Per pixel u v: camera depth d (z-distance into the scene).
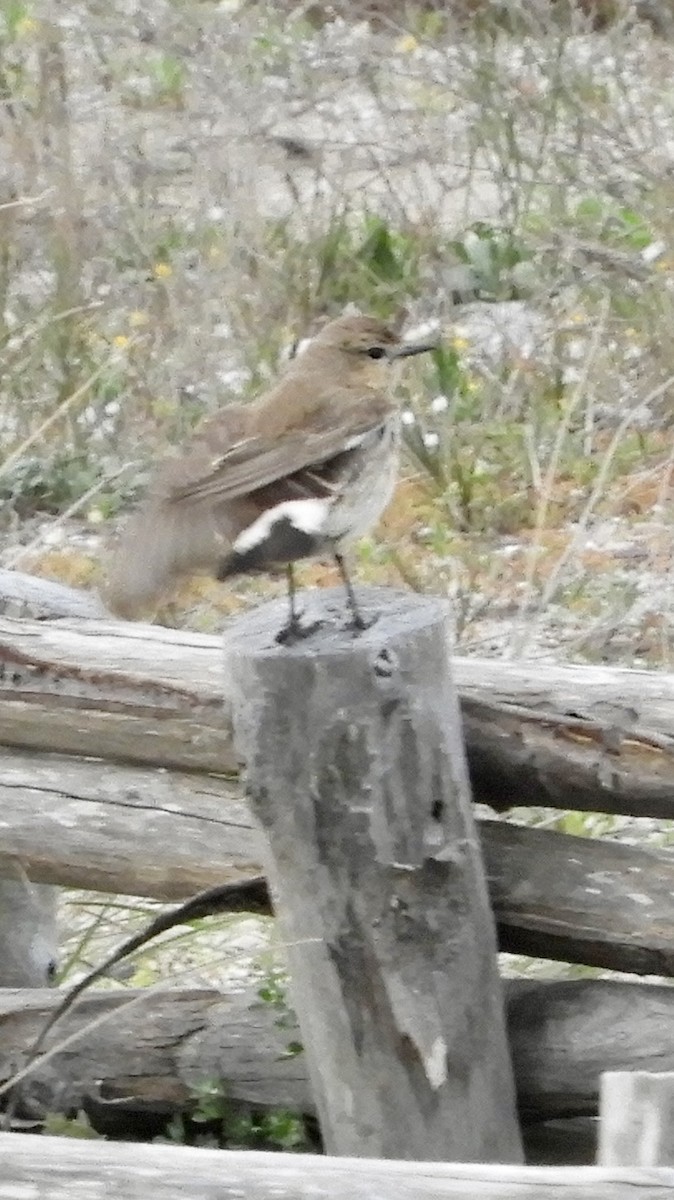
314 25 24.09
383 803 7.33
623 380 16.88
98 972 8.50
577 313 17.19
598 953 7.78
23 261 18.44
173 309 17.05
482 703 7.62
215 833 8.32
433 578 13.99
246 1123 8.41
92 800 8.52
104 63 21.20
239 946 10.26
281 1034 8.34
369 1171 5.18
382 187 21.33
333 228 18.66
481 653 13.14
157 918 8.45
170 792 8.44
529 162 19.25
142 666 8.30
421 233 19.03
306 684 7.24
